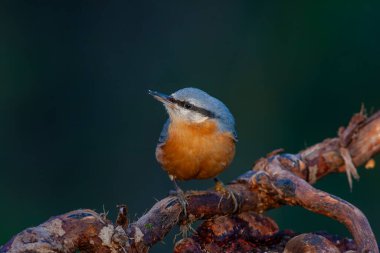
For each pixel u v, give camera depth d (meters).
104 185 15.76
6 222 15.05
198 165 6.95
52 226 4.84
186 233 6.02
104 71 16.80
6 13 16.59
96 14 16.97
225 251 6.04
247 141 16.33
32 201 15.55
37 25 16.77
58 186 15.82
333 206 5.80
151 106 16.56
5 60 16.42
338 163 7.33
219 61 17.16
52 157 16.05
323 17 16.69
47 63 16.61
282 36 17.02
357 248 5.47
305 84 16.53
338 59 16.33
